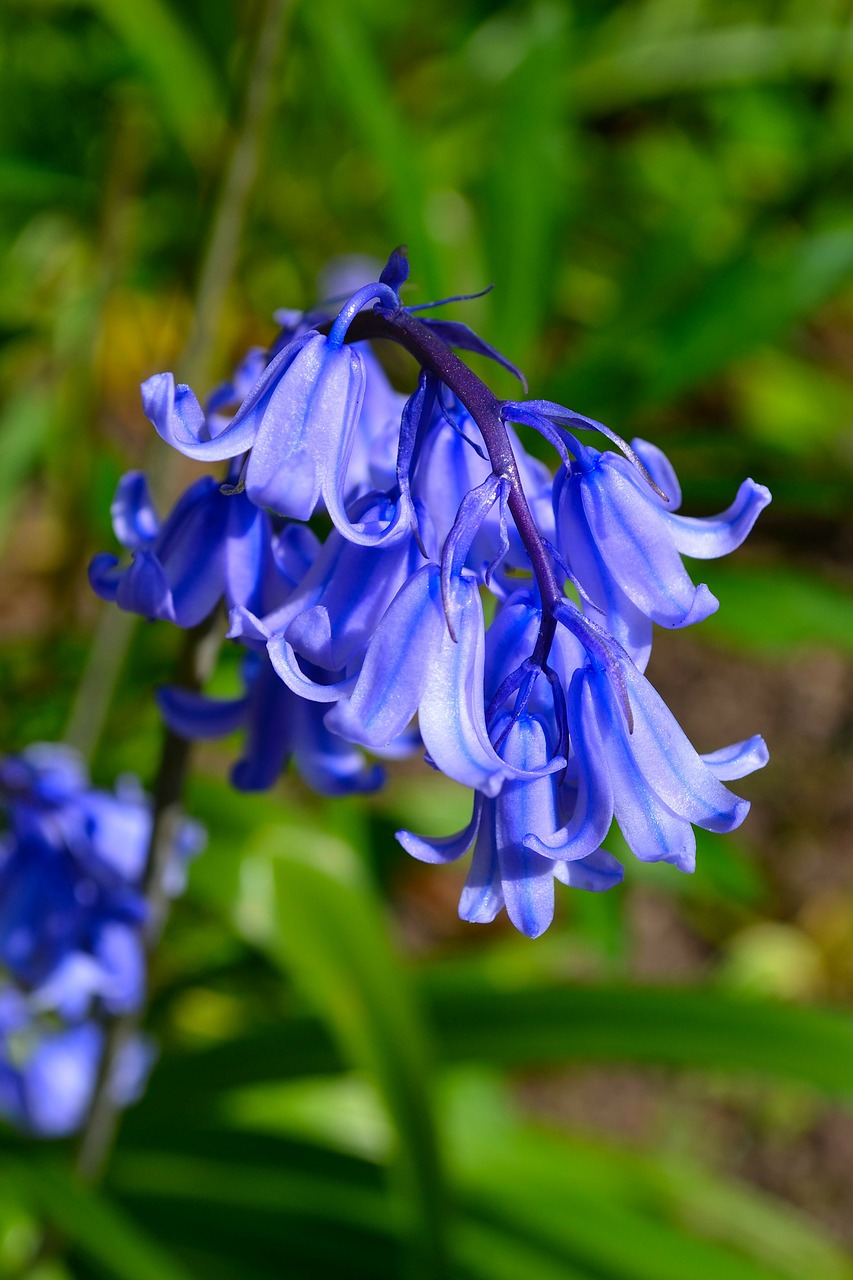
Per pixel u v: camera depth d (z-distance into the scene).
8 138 0.88
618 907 0.61
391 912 0.86
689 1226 0.66
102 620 0.56
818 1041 0.48
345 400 0.30
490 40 1.00
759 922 0.94
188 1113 0.55
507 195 0.65
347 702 0.29
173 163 0.87
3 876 0.40
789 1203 0.81
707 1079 0.86
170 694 0.35
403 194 0.61
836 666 1.09
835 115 0.90
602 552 0.30
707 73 1.07
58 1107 0.47
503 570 0.32
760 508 0.31
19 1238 0.56
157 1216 0.53
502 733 0.30
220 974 0.62
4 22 0.87
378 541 0.29
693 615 0.30
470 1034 0.51
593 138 1.16
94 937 0.40
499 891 0.30
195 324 0.55
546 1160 0.64
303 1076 0.54
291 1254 0.52
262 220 0.83
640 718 0.29
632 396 0.63
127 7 0.73
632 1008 0.50
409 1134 0.44
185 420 0.30
